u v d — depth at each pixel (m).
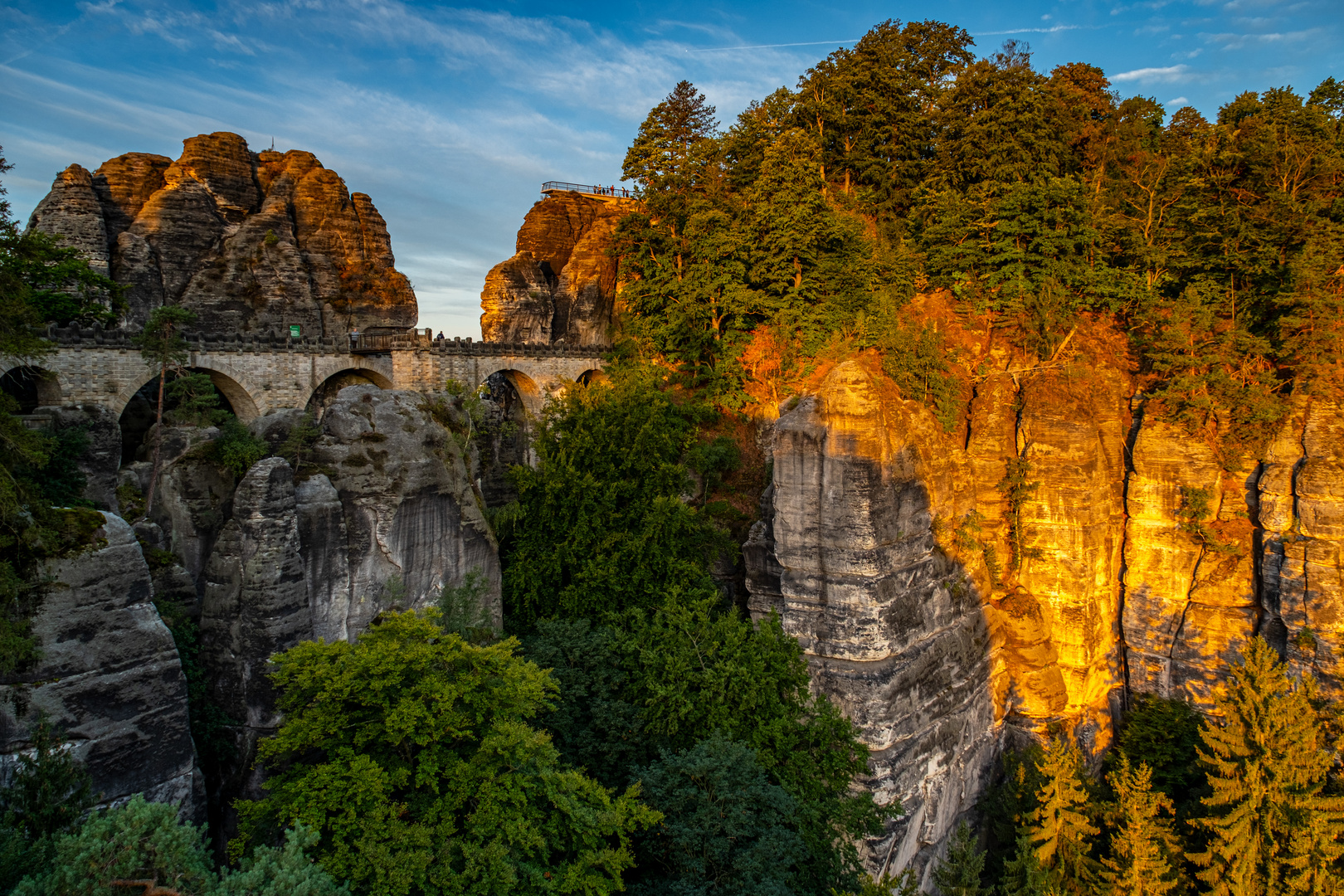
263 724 30.56
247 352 51.78
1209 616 50.41
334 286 69.81
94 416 38.41
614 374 63.81
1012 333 52.34
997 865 43.19
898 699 38.31
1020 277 52.88
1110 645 52.16
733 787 29.78
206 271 62.50
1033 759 42.09
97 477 37.84
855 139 68.94
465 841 22.89
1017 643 47.91
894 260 56.28
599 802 26.47
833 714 37.31
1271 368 51.28
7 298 29.88
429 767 23.14
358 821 21.55
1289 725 34.25
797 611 40.72
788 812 30.02
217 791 30.41
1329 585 45.50
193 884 16.92
